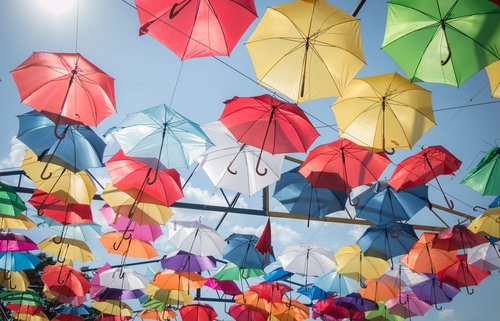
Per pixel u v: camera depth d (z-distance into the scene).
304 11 3.54
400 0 3.38
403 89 4.04
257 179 5.43
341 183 4.97
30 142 4.62
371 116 4.15
